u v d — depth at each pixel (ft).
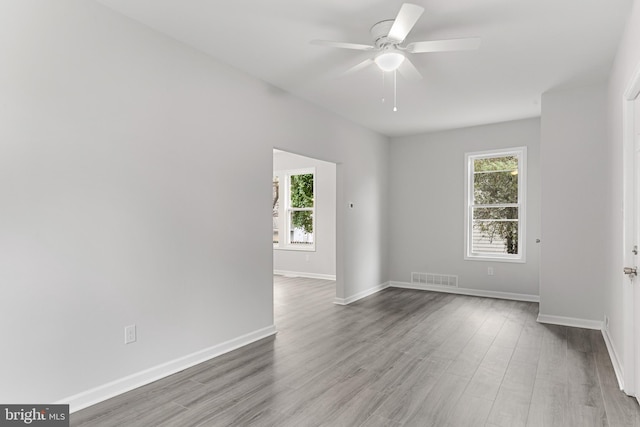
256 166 12.26
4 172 6.76
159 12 8.50
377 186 20.18
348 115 16.84
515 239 18.19
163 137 9.42
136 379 8.74
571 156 13.43
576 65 11.35
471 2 8.04
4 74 6.75
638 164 8.09
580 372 9.50
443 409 7.73
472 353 10.88
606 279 12.21
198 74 10.34
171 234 9.59
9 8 6.83
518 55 10.68
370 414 7.54
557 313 13.78
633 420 7.25
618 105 10.06
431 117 17.12
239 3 8.14
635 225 8.38
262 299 12.45
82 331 7.79
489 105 15.33
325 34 9.54
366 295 19.03
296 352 11.07
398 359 10.47
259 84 12.41
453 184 19.56
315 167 24.68
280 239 26.45
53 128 7.38
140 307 8.87
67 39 7.61
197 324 10.25
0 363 6.68
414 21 7.38
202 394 8.40
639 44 7.30
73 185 7.68
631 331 8.27
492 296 18.48
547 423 7.18
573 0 7.97
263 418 7.39
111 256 8.30
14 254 6.86
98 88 8.11
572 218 13.44
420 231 20.57
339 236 17.33
